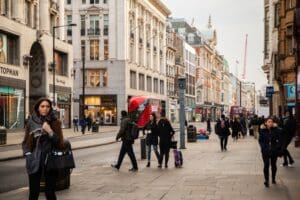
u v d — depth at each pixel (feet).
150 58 306.35
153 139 59.52
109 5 255.70
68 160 26.58
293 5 120.37
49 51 187.83
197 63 456.45
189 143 114.21
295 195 37.19
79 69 258.57
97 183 44.86
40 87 184.75
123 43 254.06
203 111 461.78
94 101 256.52
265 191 39.58
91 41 259.19
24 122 165.89
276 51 161.17
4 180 49.62
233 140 129.80
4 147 102.37
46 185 25.72
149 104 185.26
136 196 37.27
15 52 163.63
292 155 74.43
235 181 45.75
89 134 165.27
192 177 48.93
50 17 196.95
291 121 59.00
